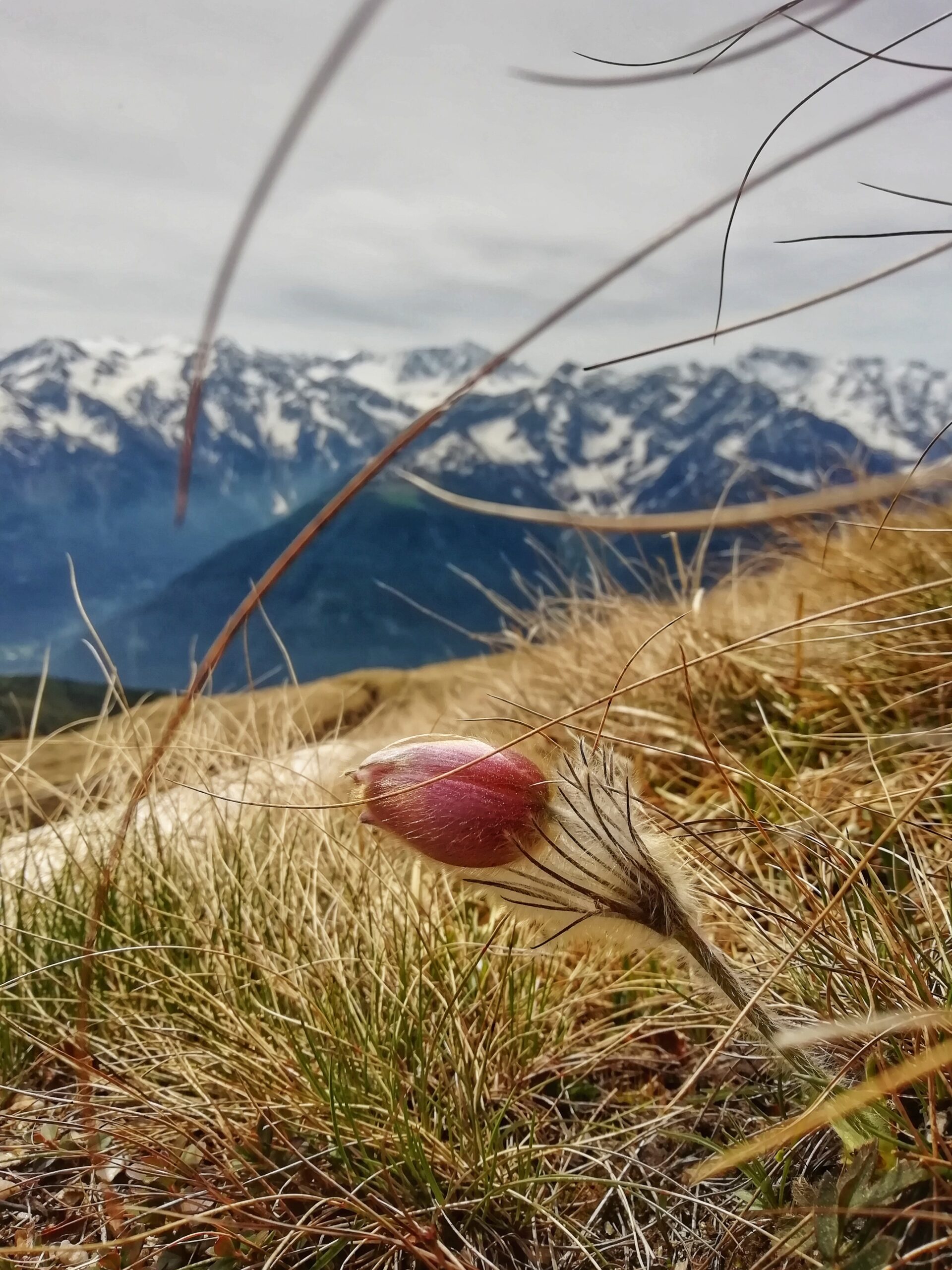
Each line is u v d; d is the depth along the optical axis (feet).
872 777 0.81
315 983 0.71
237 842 0.87
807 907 0.63
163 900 0.85
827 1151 0.51
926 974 0.54
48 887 0.93
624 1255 0.53
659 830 0.58
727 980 0.50
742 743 1.04
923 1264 0.41
